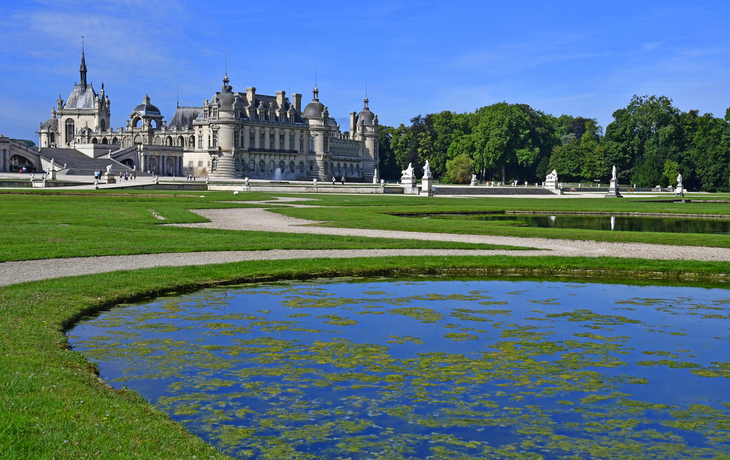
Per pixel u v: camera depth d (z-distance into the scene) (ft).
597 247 123.24
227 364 54.80
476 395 48.75
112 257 102.89
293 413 45.19
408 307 75.72
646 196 411.34
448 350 59.21
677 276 98.48
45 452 34.47
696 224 194.49
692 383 51.52
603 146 602.44
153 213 184.96
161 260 101.19
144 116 628.28
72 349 57.98
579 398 48.37
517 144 607.37
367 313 72.54
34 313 66.18
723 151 540.93
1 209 182.29
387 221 171.32
